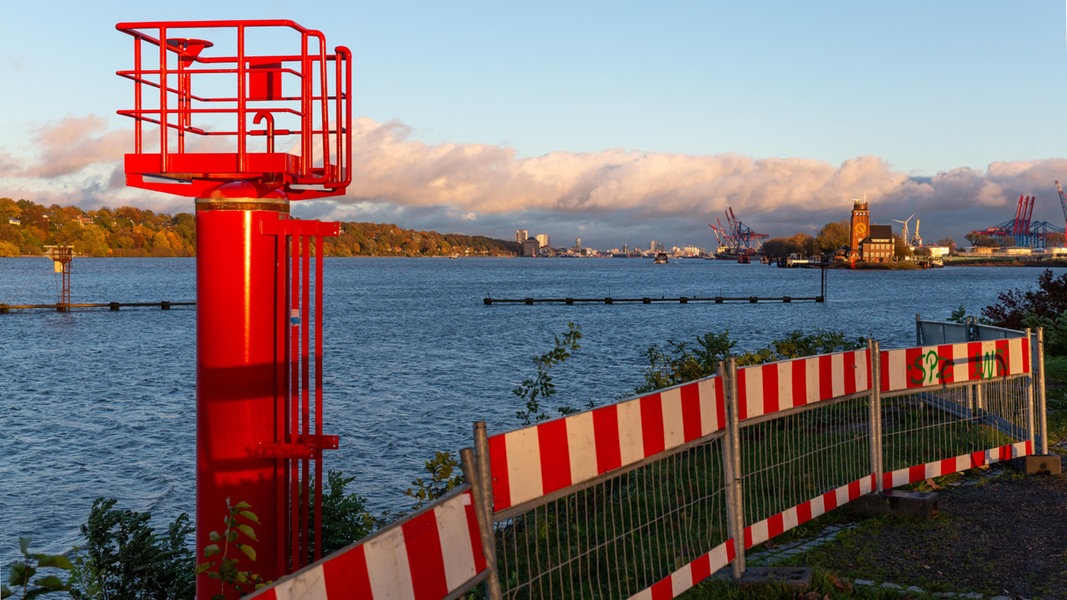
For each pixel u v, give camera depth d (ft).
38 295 355.15
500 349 153.48
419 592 12.10
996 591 19.95
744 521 22.79
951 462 29.07
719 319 246.68
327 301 333.42
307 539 23.56
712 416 20.43
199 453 22.70
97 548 25.36
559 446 15.81
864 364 26.22
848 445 26.76
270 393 22.62
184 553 26.94
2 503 56.49
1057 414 40.68
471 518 13.41
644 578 18.95
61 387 110.01
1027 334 32.19
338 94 23.34
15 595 36.45
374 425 79.41
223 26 22.40
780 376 23.06
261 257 22.41
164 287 424.46
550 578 16.01
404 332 193.77
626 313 273.75
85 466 66.85
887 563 21.90
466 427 78.38
